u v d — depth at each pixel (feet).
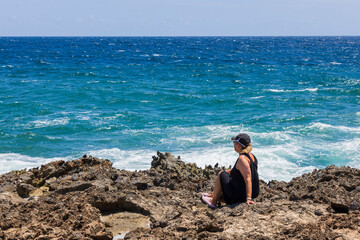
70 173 23.35
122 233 15.71
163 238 13.91
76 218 15.52
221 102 96.07
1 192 19.81
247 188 16.58
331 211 16.49
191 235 13.97
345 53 328.49
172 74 160.66
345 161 45.52
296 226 14.12
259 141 55.36
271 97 104.47
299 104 93.56
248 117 78.48
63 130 66.28
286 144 53.11
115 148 53.11
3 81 128.47
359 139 55.72
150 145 55.42
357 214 15.87
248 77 151.53
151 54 310.24
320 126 63.46
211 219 15.38
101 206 17.93
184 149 52.06
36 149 54.85
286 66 197.67
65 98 98.32
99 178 21.58
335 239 13.55
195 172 27.71
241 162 16.75
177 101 97.45
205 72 168.66
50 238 13.62
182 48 440.45
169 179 23.00
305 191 18.81
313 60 241.14
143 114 80.59
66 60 231.09
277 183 22.80
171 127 68.18
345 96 104.37
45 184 22.57
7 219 14.98
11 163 47.01
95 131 65.46
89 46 492.13
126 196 18.12
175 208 17.85
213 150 50.11
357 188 19.49
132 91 110.93
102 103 93.50
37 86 116.37
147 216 17.39
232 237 13.74
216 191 17.94
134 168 42.91
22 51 337.72
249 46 505.66
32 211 16.05
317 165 43.96
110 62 220.02
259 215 15.39
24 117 76.13
